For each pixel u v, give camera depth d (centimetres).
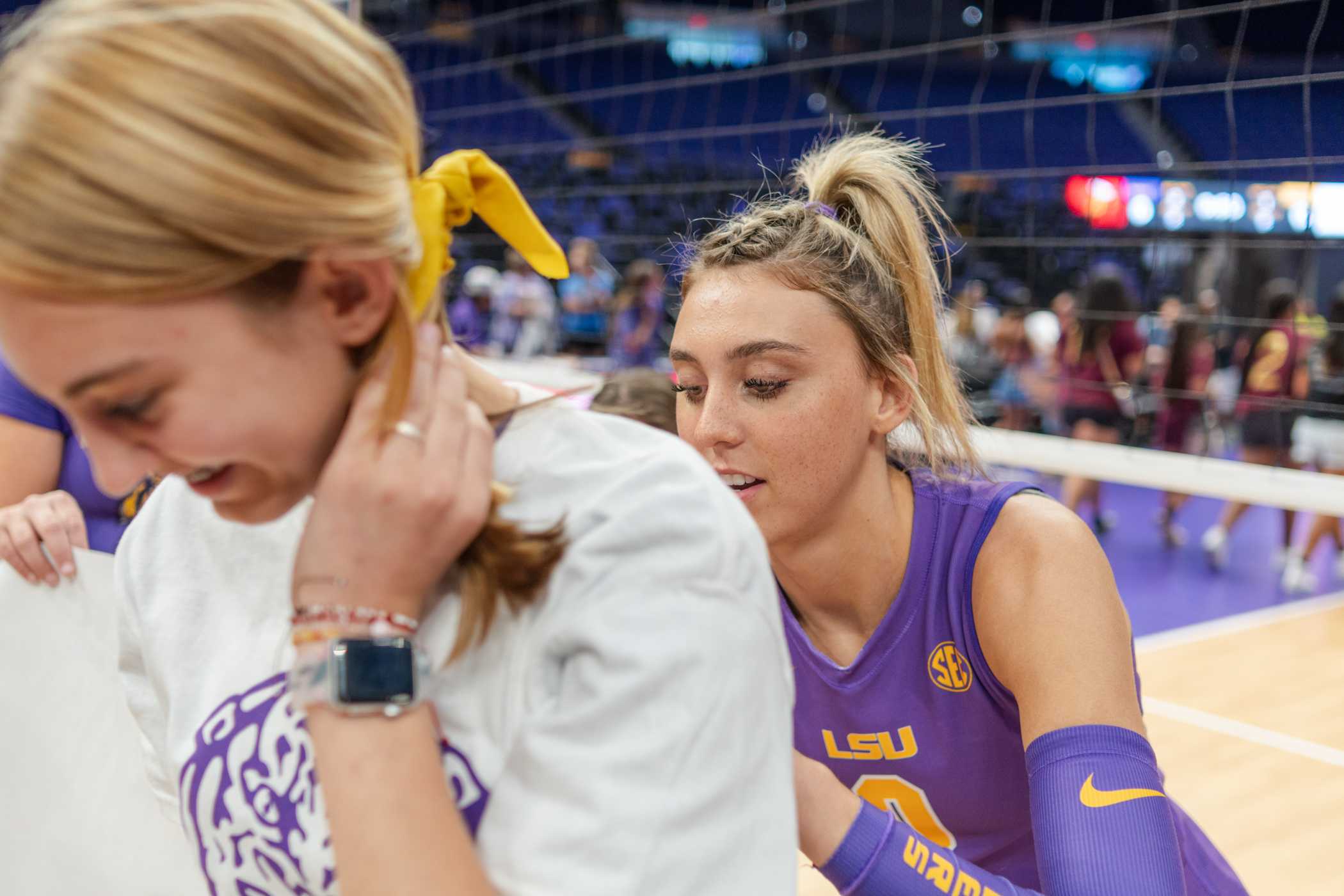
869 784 111
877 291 102
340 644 49
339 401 50
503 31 1146
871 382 101
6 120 43
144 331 43
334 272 47
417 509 49
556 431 56
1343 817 222
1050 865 87
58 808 89
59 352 43
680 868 48
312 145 44
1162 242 284
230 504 52
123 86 42
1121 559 548
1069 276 923
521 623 53
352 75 46
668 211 1033
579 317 701
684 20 1303
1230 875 117
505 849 49
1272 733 272
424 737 50
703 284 101
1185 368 543
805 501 99
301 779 56
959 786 107
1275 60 1077
